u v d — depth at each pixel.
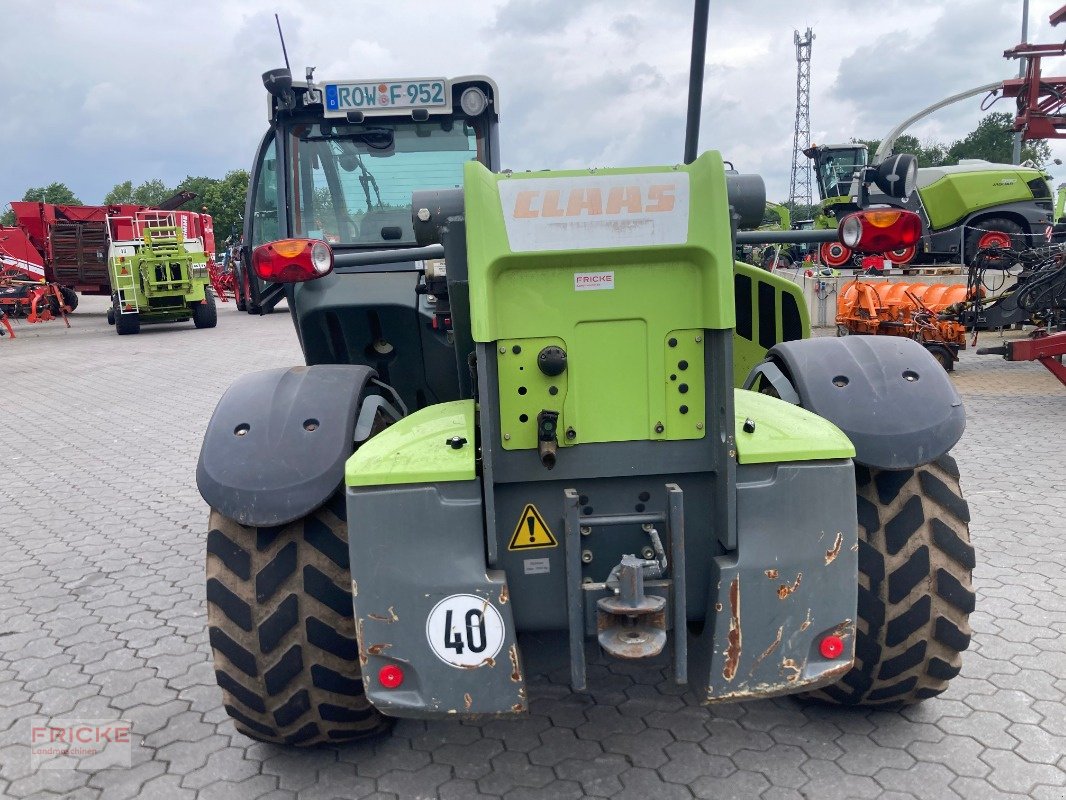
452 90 4.41
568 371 2.26
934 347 9.95
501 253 2.17
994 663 3.29
